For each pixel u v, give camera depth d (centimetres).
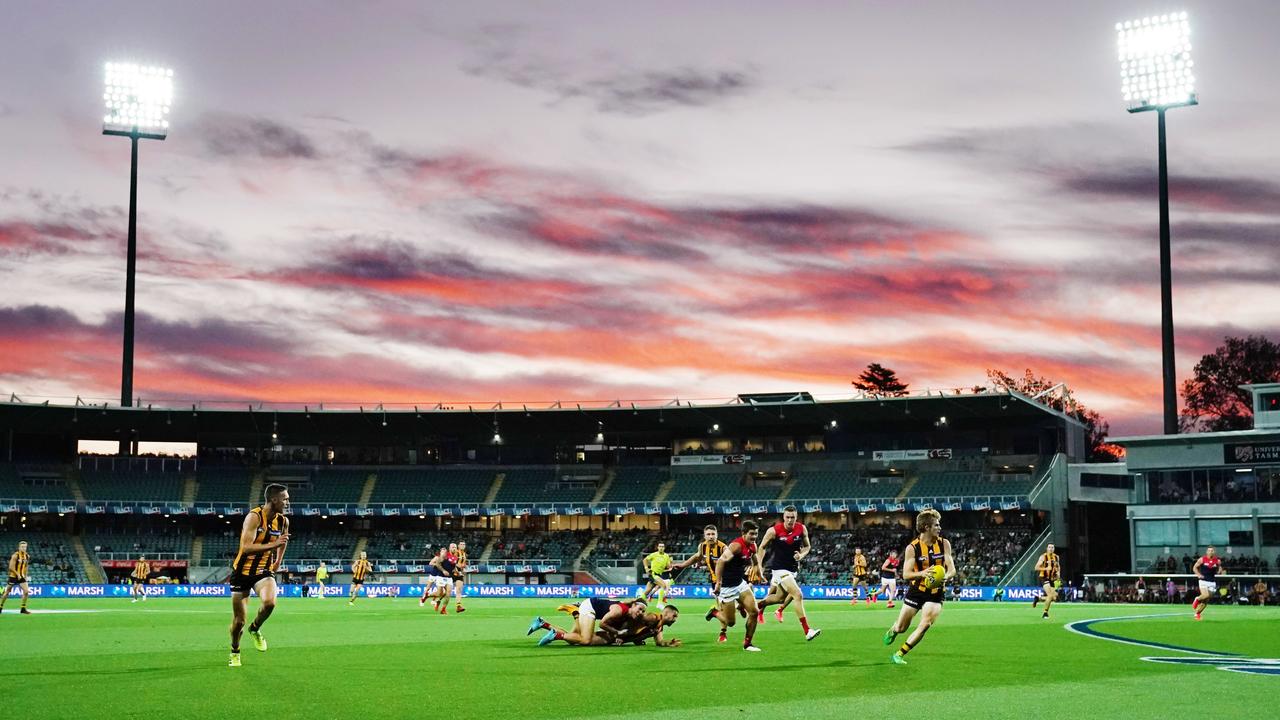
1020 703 1527
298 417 9419
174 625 3622
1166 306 7962
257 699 1566
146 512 9138
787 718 1402
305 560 9244
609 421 9638
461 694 1628
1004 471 8969
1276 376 11069
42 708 1466
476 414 9438
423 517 9944
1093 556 9056
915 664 2067
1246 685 1727
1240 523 7262
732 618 2512
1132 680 1795
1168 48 7975
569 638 2516
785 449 9831
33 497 8988
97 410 8956
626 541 9475
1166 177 8012
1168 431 7888
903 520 9175
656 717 1412
